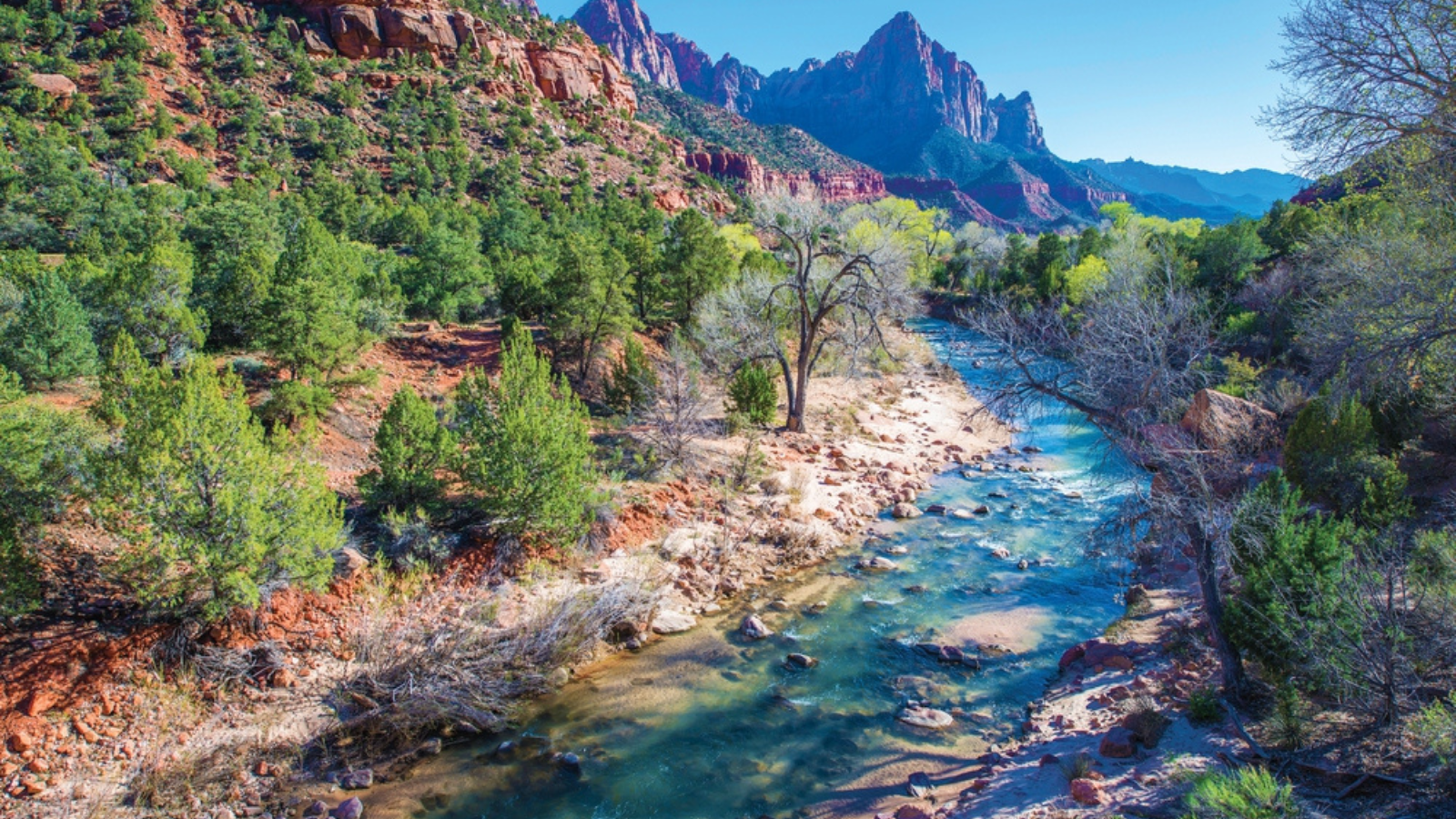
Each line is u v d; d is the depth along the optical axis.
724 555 15.66
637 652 12.52
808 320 23.00
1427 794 6.49
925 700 11.02
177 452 10.03
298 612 11.41
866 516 18.92
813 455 21.95
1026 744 9.57
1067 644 12.63
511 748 9.95
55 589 10.55
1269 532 9.55
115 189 47.62
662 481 17.89
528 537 14.09
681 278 30.34
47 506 11.03
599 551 14.83
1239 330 26.41
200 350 19.42
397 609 12.07
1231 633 9.12
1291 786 6.61
